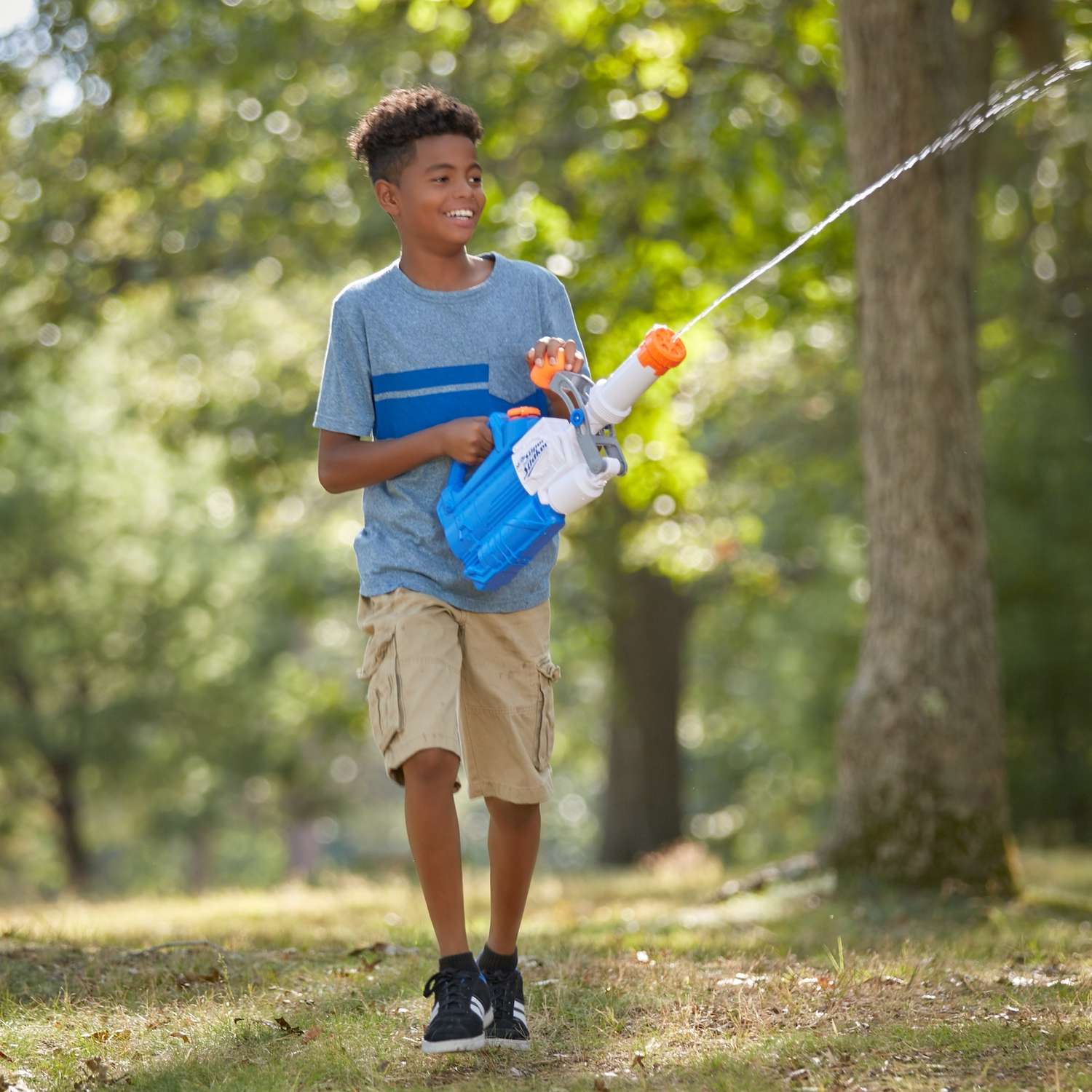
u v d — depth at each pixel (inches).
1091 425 872.3
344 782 1669.5
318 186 591.8
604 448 157.6
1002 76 606.5
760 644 1159.0
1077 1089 144.0
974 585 384.2
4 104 604.4
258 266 663.1
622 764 873.5
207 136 603.2
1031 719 934.4
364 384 168.2
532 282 171.6
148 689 1185.4
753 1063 158.6
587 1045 172.2
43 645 1147.3
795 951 255.6
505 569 158.2
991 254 686.5
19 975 218.7
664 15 498.6
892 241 382.3
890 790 382.6
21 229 628.4
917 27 377.1
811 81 526.9
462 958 162.6
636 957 240.2
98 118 602.9
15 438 1088.2
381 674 163.2
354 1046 171.0
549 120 550.3
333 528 930.7
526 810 172.6
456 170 164.6
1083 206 664.4
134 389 799.1
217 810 1373.0
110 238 664.4
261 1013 191.0
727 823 1444.4
